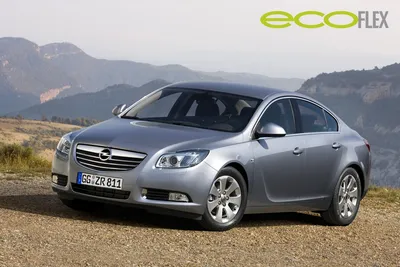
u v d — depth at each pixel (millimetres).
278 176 8016
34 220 6867
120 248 5895
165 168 7070
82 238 6160
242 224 8125
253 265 5824
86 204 7918
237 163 7504
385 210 11117
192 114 8023
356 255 6984
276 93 8500
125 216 7773
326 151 8680
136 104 8477
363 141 9461
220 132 7680
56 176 7617
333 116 9242
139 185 7039
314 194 8586
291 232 7980
